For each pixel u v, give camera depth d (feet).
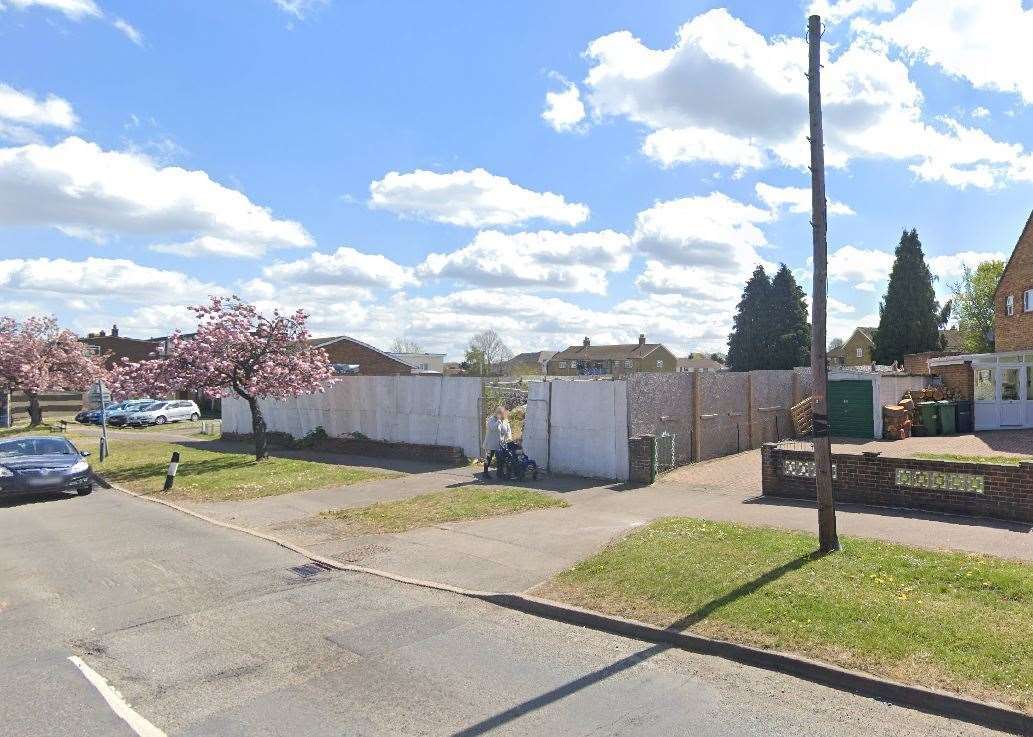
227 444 85.66
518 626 21.77
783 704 15.88
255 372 63.87
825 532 24.85
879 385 64.39
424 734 14.85
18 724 15.53
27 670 18.67
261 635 21.15
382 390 68.59
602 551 28.09
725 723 15.01
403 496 44.11
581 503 39.37
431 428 63.21
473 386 59.26
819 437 24.89
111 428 130.00
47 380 124.77
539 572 26.53
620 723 15.12
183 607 24.04
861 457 34.47
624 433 47.14
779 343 173.99
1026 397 70.33
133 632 21.59
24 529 38.27
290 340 65.10
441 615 22.93
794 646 18.13
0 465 47.98
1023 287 81.66
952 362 75.15
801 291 177.78
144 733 15.06
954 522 29.71
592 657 19.03
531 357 354.54
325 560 30.07
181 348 61.57
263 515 40.60
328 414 75.87
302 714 15.85
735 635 19.13
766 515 32.91
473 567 27.94
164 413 135.95
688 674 17.69
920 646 17.37
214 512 42.24
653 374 49.52
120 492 53.06
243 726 15.31
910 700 15.64
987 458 46.93
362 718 15.61
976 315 178.09
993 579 21.02
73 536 36.06
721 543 27.25
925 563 22.97
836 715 15.29
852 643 17.87
